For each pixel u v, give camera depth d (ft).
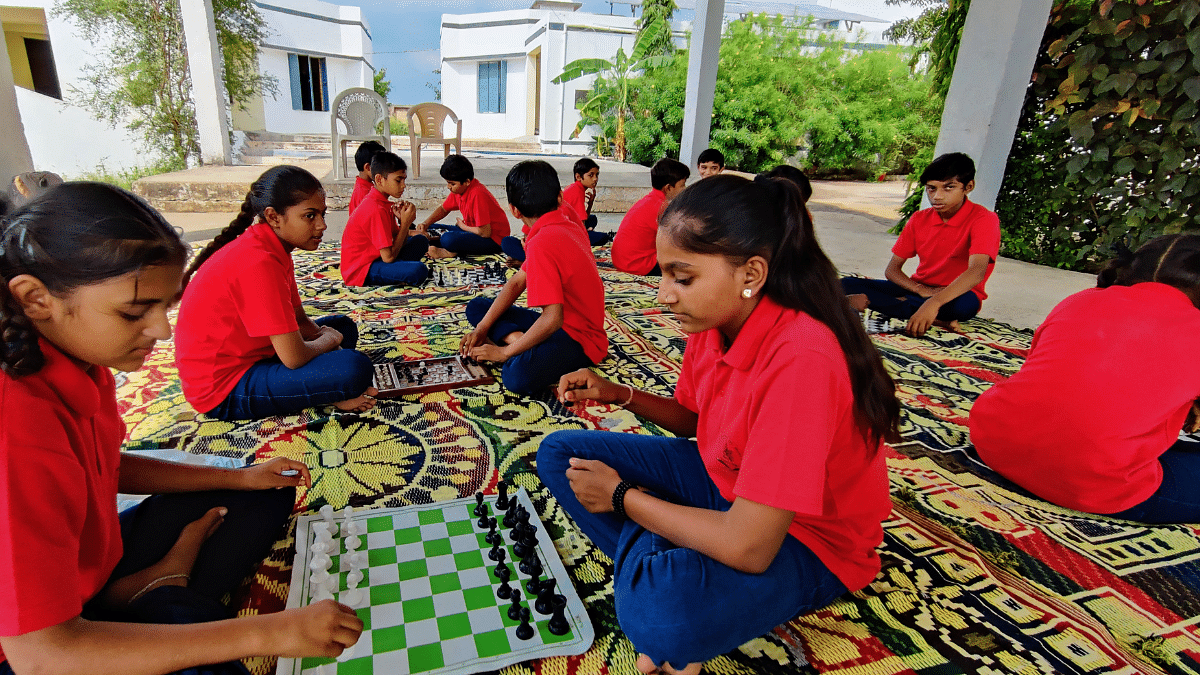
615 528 5.71
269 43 58.29
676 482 5.90
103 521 4.04
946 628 5.72
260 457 7.89
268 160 40.65
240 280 7.92
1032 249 22.67
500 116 68.74
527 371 9.62
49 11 34.17
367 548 6.18
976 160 19.27
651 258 18.22
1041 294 17.99
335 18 62.49
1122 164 19.75
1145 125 19.36
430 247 19.07
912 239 14.67
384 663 4.90
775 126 52.80
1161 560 6.83
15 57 41.52
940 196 13.41
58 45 34.83
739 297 4.39
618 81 51.88
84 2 34.32
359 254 15.66
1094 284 19.30
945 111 19.88
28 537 3.21
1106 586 6.39
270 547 5.98
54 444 3.39
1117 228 20.31
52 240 3.22
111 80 35.96
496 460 8.05
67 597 3.36
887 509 5.16
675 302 4.41
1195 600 6.26
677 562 4.51
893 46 56.65
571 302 10.17
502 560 5.87
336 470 7.68
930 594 6.15
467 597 5.59
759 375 4.34
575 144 57.41
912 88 55.83
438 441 8.43
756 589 4.56
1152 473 7.09
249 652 3.77
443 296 15.14
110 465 4.34
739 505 4.26
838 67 55.42
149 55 35.83
